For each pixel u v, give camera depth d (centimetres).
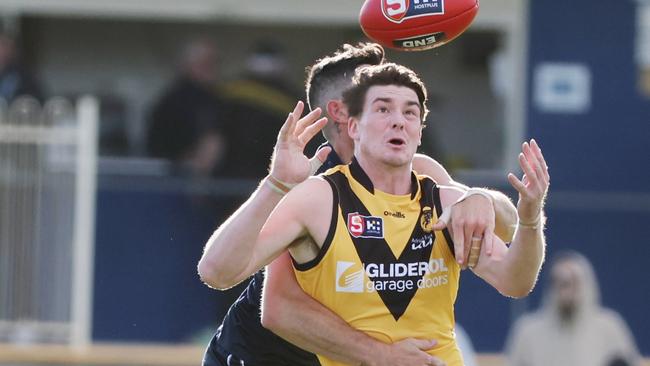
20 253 3803
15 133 3825
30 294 3800
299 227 1719
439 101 5044
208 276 1686
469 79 5044
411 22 1822
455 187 1828
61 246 3822
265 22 5172
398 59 5094
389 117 1725
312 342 1769
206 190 3916
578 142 4575
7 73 4462
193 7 5094
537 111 4616
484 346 3856
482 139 4997
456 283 1795
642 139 4575
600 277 4053
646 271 4041
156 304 3878
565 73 4634
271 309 1788
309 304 1767
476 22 4912
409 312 1747
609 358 3534
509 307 3866
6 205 3806
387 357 1731
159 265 3891
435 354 1769
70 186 3838
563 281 3541
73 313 3822
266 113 4006
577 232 4059
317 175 1788
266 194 1648
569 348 3534
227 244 1664
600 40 4641
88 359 3669
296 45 5162
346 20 5056
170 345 3856
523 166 1683
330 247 1720
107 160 3919
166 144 4344
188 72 4403
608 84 4622
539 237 1731
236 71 5200
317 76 1947
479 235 1755
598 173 4541
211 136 4031
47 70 5269
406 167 1756
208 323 3875
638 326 4034
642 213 4056
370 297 1734
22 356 3666
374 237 1727
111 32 5281
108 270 3875
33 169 3822
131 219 3894
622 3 4641
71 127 3853
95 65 5316
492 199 1794
